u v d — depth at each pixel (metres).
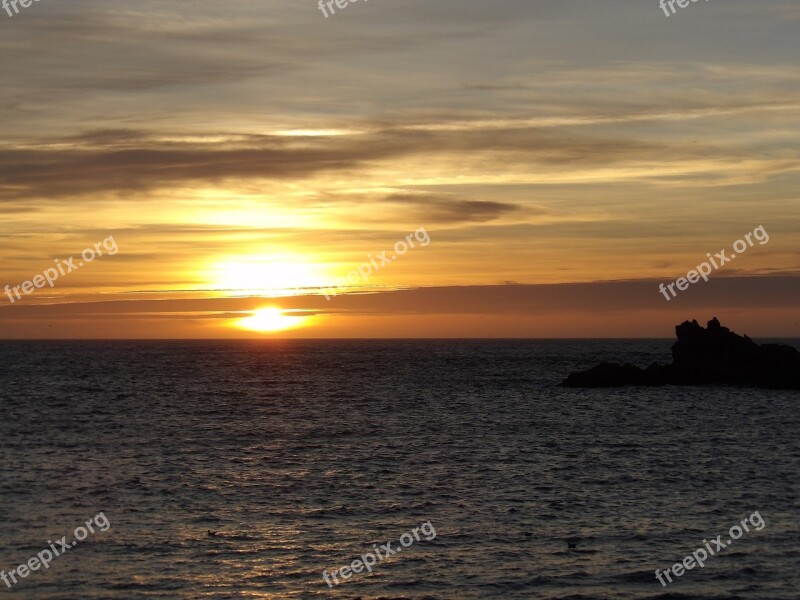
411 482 41.22
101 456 48.47
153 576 27.31
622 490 39.41
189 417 69.25
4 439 55.50
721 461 47.47
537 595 25.86
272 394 92.19
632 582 26.95
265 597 25.72
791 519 34.00
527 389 99.88
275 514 34.75
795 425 64.12
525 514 34.81
